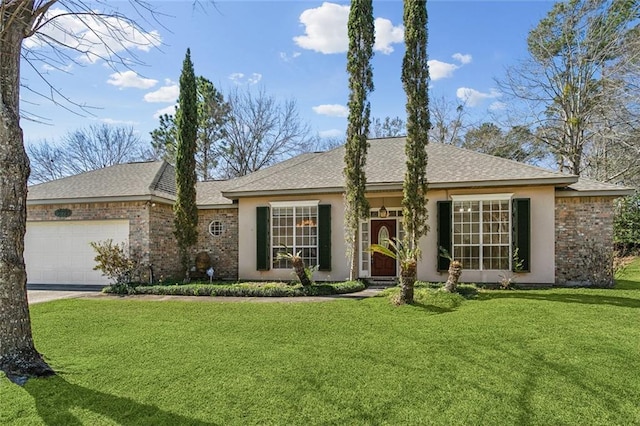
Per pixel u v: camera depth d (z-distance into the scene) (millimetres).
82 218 14383
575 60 22922
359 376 5086
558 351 5727
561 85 23734
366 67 12039
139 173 16969
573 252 12477
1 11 4895
